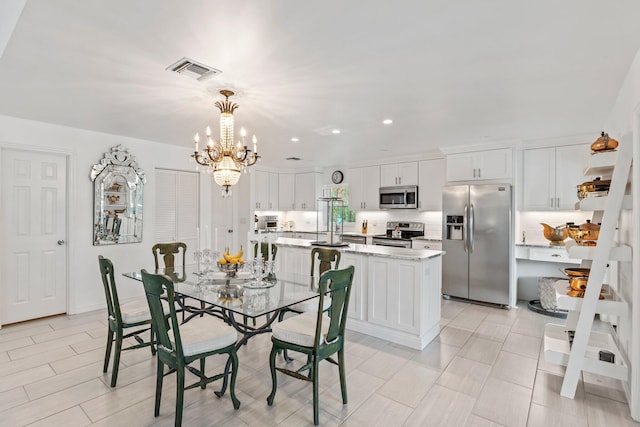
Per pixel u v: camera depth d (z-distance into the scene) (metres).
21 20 1.72
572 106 3.06
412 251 3.55
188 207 5.30
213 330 2.19
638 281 2.07
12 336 3.33
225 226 6.35
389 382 2.52
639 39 1.89
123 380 2.50
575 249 2.49
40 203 3.82
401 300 3.24
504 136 4.27
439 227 5.80
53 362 2.78
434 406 2.22
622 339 2.55
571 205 4.27
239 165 2.98
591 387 2.47
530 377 2.61
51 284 3.92
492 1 1.57
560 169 4.34
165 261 3.58
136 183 4.57
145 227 4.70
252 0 1.55
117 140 4.38
